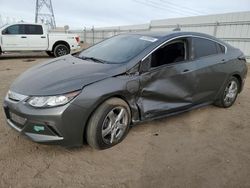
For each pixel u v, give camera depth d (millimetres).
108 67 3502
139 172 3018
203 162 3289
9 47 13094
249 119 4816
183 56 4211
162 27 19547
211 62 4562
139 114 3730
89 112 3146
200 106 4680
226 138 3996
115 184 2795
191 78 4215
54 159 3189
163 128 4188
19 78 3654
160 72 3797
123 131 3590
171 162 3248
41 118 2990
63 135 3074
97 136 3250
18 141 3561
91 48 4668
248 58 14133
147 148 3539
